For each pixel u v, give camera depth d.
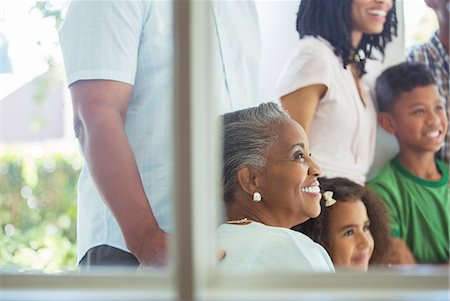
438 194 1.78
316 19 1.78
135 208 1.66
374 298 0.90
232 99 1.74
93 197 1.75
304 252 1.58
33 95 2.72
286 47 1.78
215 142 1.00
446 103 1.79
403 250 1.77
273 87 1.78
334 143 1.76
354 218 1.74
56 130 2.84
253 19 1.77
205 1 0.96
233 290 0.93
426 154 1.79
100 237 1.73
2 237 2.89
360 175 1.77
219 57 1.73
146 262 1.64
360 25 1.79
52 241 2.93
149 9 1.72
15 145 2.85
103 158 1.67
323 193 1.74
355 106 1.78
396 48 1.80
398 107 1.79
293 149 1.71
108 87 1.69
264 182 1.69
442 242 1.78
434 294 0.92
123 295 0.91
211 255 0.95
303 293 0.92
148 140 1.71
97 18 1.70
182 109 0.90
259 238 1.58
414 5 1.80
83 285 0.97
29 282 0.98
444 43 1.79
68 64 1.72
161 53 1.72
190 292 0.88
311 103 1.77
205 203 0.93
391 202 1.77
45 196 2.94
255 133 1.70
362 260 1.74
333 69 1.78
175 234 0.89
